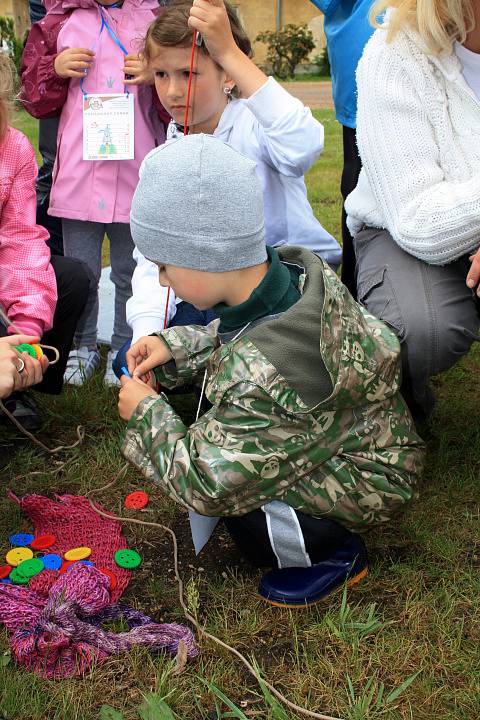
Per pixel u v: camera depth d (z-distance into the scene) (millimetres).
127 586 2084
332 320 1771
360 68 2293
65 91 3080
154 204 1766
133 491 2480
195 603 1905
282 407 1771
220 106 2619
